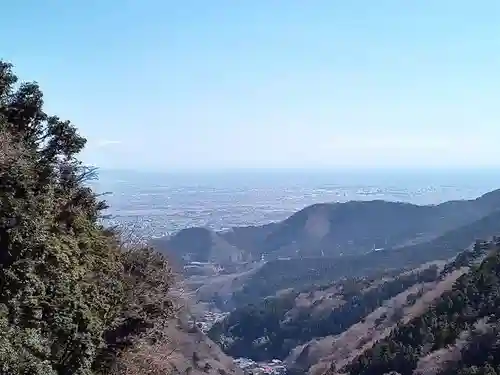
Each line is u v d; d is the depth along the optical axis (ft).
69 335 32.99
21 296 31.04
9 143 37.70
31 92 45.80
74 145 46.47
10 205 32.24
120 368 42.73
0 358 27.12
